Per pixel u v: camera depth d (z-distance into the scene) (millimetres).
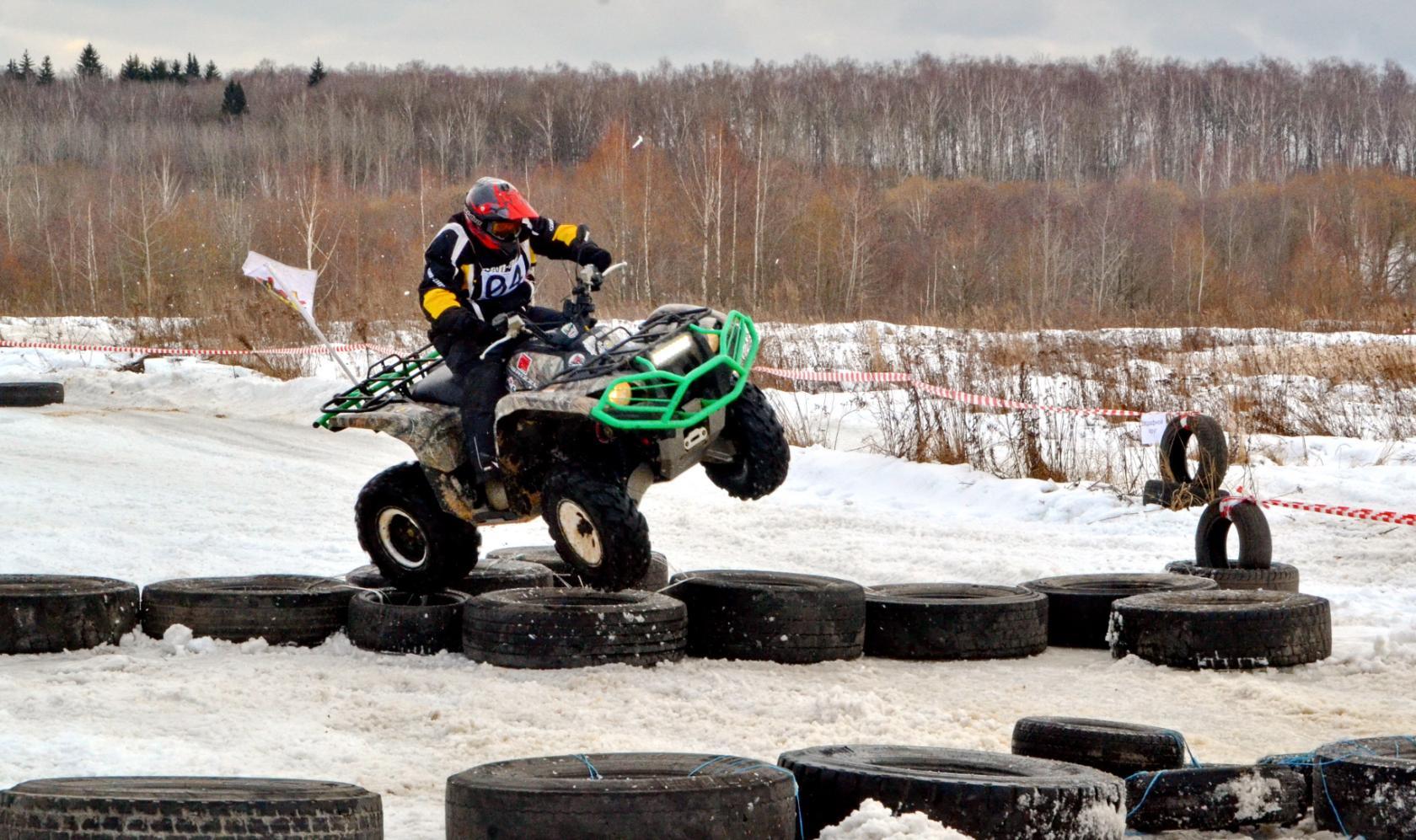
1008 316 35781
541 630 9172
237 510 16109
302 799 5098
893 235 75438
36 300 60188
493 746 7406
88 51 195375
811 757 6004
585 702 8352
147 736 7461
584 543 8930
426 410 9531
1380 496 16703
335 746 7371
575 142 127875
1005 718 8273
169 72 193625
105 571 12359
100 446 21156
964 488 18109
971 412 20859
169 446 21656
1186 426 16781
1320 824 6316
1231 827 6234
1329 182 85625
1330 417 22000
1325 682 9398
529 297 9492
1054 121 134250
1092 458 19188
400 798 6531
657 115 124625
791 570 13398
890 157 126562
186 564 12773
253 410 26953
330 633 10172
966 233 74125
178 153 124812
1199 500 16516
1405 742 6586
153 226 58812
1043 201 78812
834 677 9398
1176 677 9477
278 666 9352
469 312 9148
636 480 9055
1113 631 10188
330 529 15023
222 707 8164
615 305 36938
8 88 156625
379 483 10289
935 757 6172
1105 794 5641
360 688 8734
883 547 14727
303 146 122938
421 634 9734
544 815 5016
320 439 23391
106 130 136750
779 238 64250
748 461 9258
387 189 110938
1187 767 6508
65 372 30719
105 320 45812
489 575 10781
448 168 122312
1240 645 9602
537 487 9469
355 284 48281
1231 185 105688
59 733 7445
